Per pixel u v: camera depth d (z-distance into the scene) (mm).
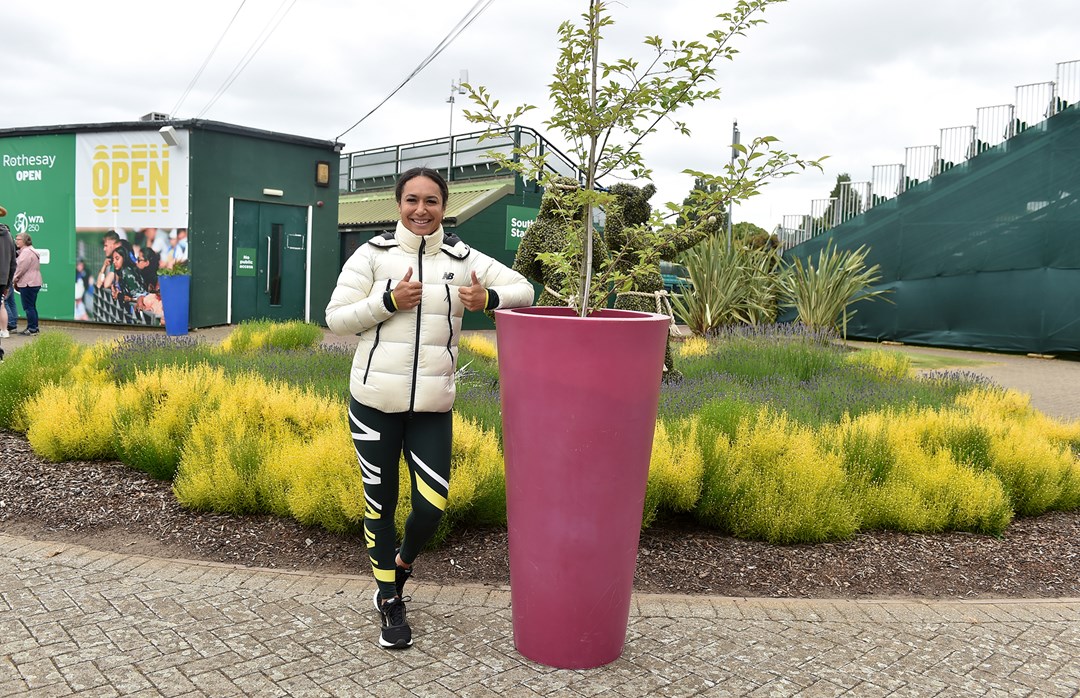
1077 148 16781
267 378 7422
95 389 6543
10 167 16859
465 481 4488
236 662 3010
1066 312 16984
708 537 4801
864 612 3719
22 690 2758
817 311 16828
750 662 3166
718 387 8023
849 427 5902
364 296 3195
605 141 3336
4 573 3855
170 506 4992
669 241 3447
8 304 15617
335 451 4785
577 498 2965
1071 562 4652
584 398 2914
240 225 16297
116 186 16047
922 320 18969
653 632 3424
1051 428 7273
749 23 3121
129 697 2738
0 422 6852
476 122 3414
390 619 3188
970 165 18141
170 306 14812
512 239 19219
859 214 19875
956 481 5195
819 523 4680
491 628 3400
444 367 3225
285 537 4527
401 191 3195
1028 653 3324
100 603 3518
